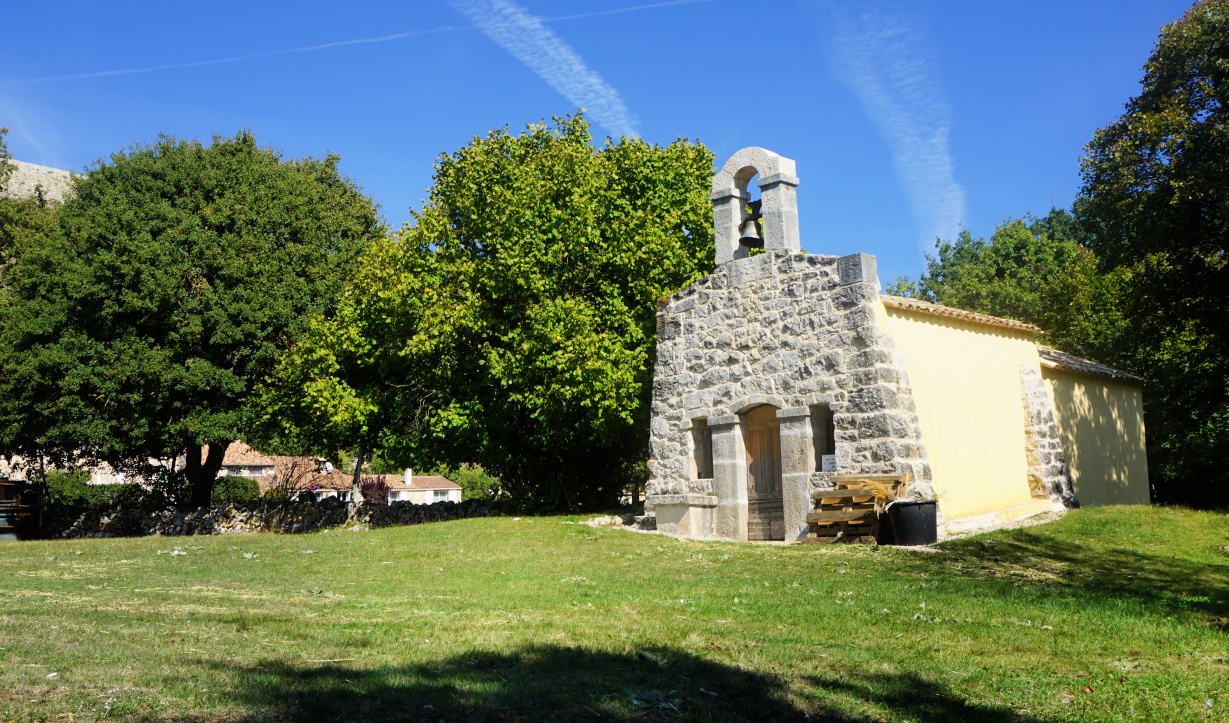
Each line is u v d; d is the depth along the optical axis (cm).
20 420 2441
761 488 1661
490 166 2256
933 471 1505
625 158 2303
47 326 2409
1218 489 2714
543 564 1323
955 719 546
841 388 1497
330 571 1280
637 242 2134
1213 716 564
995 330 1747
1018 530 1454
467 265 2177
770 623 809
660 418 1827
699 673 618
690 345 1788
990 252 5075
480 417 2198
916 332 1553
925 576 1117
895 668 650
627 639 720
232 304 2436
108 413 2408
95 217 2505
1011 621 823
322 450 2781
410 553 1479
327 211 2842
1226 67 2039
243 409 2444
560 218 2147
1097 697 596
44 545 1845
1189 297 2384
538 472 2486
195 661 593
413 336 2142
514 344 2127
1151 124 2123
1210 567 1228
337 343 2286
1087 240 3809
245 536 1973
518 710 513
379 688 538
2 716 456
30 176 4162
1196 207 2180
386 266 2250
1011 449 1709
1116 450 2138
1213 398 2656
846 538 1430
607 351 2012
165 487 3111
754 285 1672
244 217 2588
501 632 741
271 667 585
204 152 2789
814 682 609
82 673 548
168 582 1138
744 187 1794
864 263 1489
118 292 2412
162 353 2364
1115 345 3103
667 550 1440
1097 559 1277
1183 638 759
